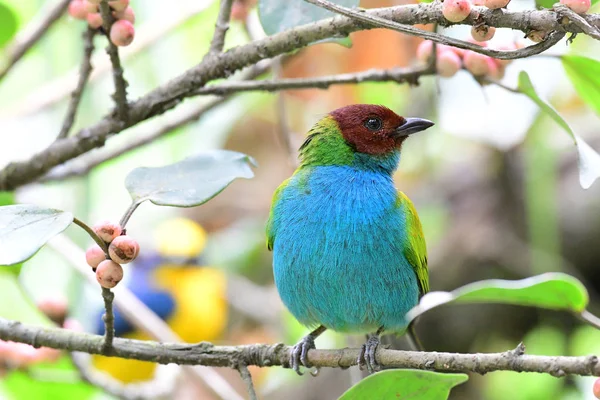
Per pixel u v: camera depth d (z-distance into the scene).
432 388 5.75
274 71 9.73
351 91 12.73
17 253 5.20
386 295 8.19
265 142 14.43
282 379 12.87
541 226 12.45
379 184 8.45
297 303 8.36
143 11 12.73
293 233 8.16
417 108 13.60
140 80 13.05
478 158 14.48
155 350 6.86
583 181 6.27
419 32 5.79
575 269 13.32
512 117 10.88
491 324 13.42
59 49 12.80
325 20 6.84
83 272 9.80
